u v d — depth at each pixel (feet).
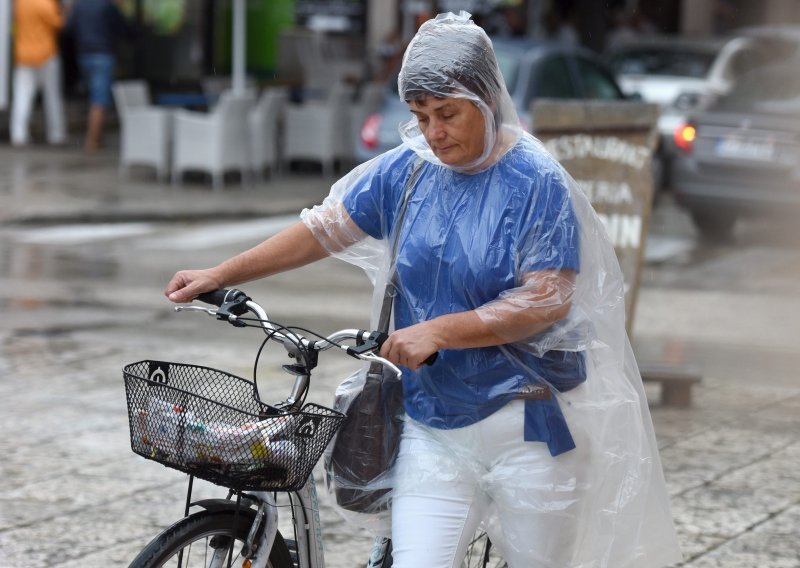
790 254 112.88
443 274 27.91
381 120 121.90
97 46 161.07
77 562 41.22
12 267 98.68
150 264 101.76
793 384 67.41
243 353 71.20
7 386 63.00
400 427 28.86
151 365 27.43
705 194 113.39
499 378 27.78
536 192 27.37
